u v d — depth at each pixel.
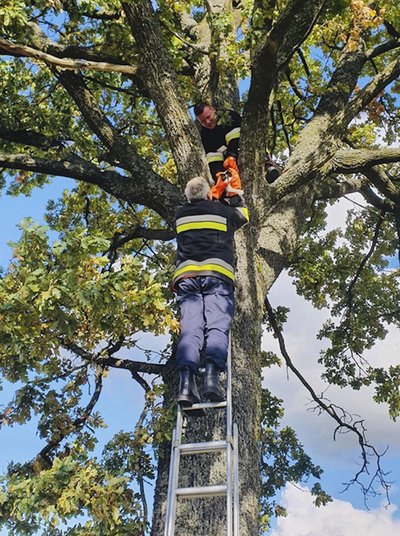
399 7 10.20
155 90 7.48
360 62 10.06
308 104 11.14
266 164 8.36
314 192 9.21
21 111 9.07
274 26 6.55
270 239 8.16
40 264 6.87
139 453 7.66
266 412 11.93
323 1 7.54
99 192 12.02
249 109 7.13
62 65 7.46
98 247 6.95
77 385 8.42
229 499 4.84
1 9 7.16
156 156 11.75
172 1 9.46
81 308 7.27
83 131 10.29
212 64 7.88
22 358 6.91
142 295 7.25
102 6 7.88
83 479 6.82
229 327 5.42
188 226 5.71
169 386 7.83
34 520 7.00
